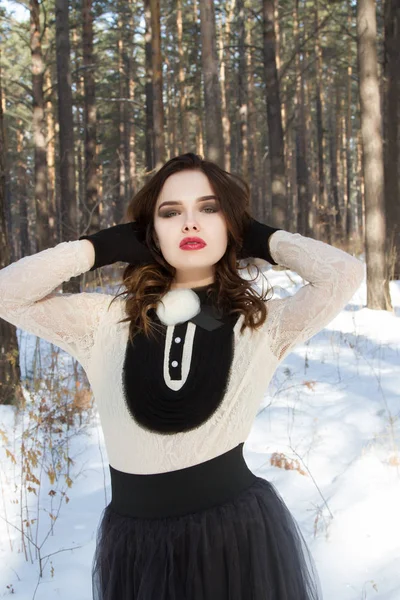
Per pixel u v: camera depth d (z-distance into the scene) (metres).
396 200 10.62
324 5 20.16
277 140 13.99
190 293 1.75
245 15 22.08
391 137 10.59
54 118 24.48
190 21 23.44
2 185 5.31
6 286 1.66
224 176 1.76
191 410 1.63
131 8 22.66
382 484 3.56
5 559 3.11
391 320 7.98
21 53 26.31
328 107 34.62
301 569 1.75
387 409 4.82
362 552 2.99
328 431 4.50
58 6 13.63
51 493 3.38
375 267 8.48
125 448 1.67
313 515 3.35
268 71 13.82
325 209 16.30
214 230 1.72
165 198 1.74
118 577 1.65
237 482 1.69
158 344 1.70
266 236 1.76
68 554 3.12
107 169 32.50
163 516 1.63
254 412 1.73
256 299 1.75
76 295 1.81
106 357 1.74
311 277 1.69
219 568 1.60
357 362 6.29
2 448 4.28
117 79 25.14
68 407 4.82
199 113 26.17
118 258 1.77
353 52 23.02
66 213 13.36
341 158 34.16
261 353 1.72
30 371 6.25
